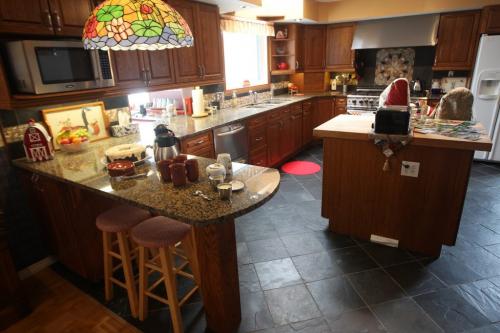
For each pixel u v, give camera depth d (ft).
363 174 8.30
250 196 4.93
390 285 6.98
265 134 13.48
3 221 6.24
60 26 6.59
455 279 7.09
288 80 19.17
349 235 9.04
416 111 9.26
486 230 8.99
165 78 9.61
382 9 15.37
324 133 8.32
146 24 4.33
